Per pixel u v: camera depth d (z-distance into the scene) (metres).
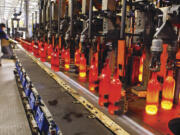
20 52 5.57
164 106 1.29
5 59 8.31
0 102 3.59
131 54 1.72
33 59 3.76
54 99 1.43
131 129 0.97
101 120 1.07
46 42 3.87
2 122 2.84
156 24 1.37
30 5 8.95
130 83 1.72
